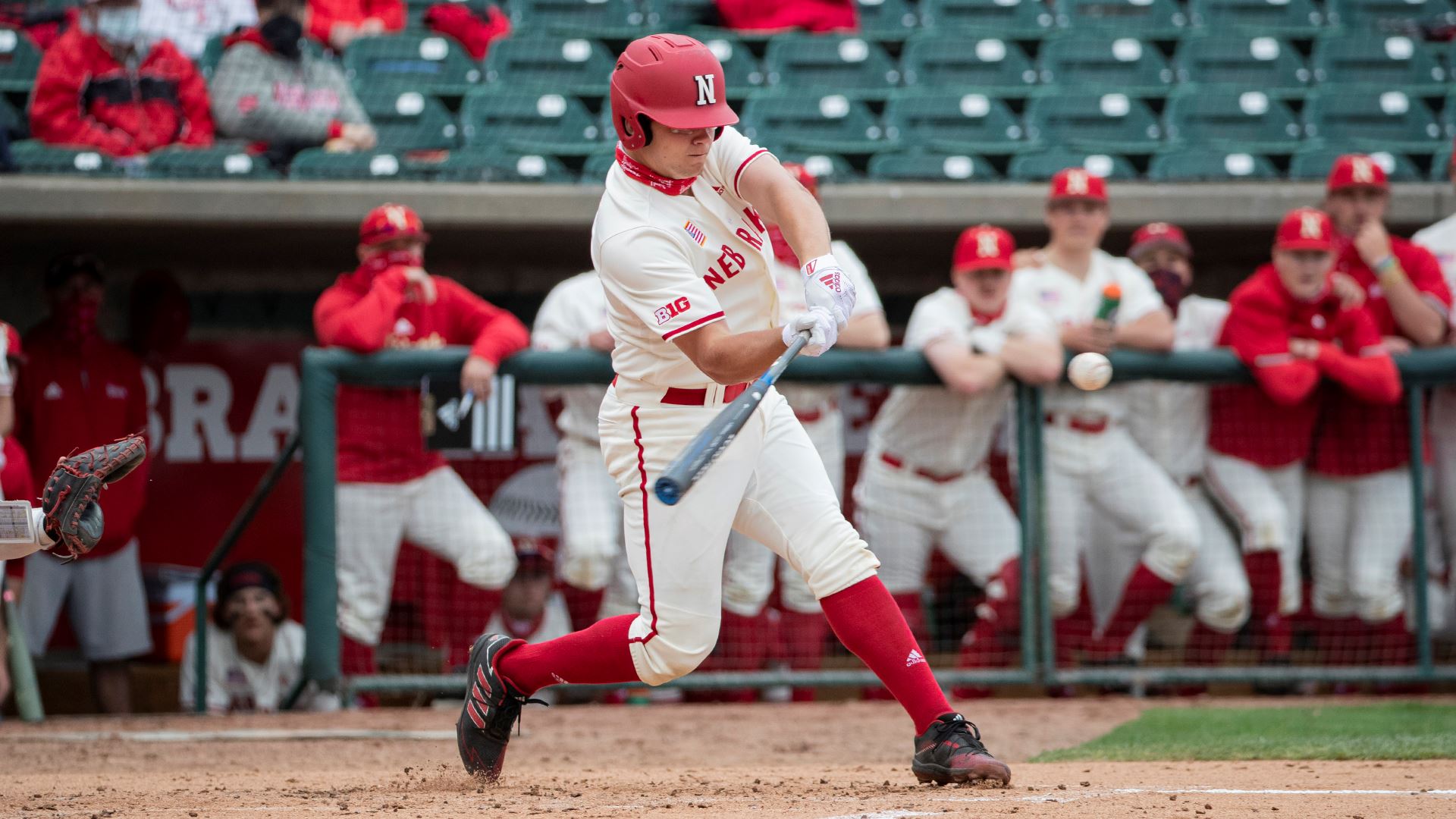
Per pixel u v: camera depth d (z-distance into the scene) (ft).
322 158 91.50
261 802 37.09
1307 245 72.69
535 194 91.25
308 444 71.72
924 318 73.82
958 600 78.23
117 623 82.43
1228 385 75.51
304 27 97.35
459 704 78.48
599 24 110.93
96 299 83.46
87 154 88.53
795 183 35.47
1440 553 81.46
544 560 77.92
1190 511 75.00
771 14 111.75
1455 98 109.50
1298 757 50.06
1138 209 94.48
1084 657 77.10
